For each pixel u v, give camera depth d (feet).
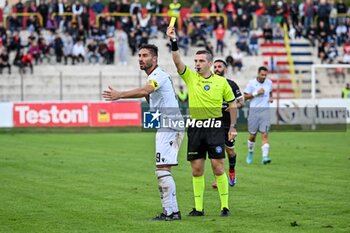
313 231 84.94
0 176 140.15
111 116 274.16
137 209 102.37
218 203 107.65
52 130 266.77
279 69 338.54
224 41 352.28
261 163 161.68
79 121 272.51
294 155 178.70
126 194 116.78
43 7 341.00
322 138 230.68
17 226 90.02
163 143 92.73
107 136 242.78
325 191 118.62
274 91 327.67
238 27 353.51
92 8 353.10
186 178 136.77
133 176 139.85
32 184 128.98
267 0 416.67
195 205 97.19
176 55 93.71
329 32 350.43
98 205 105.91
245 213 98.17
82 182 131.44
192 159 96.12
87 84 323.16
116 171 147.74
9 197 114.01
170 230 86.07
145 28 343.67
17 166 156.56
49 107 271.28
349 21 357.82
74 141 222.69
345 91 292.40
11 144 211.00
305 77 336.49
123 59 333.01
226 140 122.93
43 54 330.54
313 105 272.92
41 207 104.42
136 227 88.43
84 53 334.44
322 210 100.07
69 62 334.85
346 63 339.16
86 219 94.53
